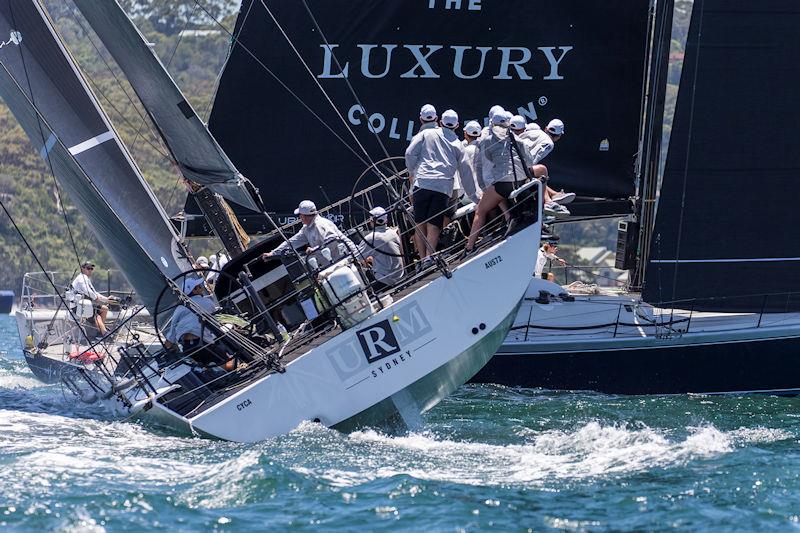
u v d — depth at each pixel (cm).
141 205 5547
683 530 3381
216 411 4350
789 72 6094
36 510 3462
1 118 18338
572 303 6150
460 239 5144
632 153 6819
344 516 3462
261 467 3847
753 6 6081
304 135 7019
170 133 5281
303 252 4916
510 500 3616
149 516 3434
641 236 6700
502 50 6875
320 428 4384
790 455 4194
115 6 4969
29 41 5400
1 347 9844
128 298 6469
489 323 4512
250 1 6919
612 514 3512
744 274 6106
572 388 6016
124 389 4719
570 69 6831
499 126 4659
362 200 6956
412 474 3891
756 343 5938
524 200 4566
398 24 6919
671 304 6125
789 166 6091
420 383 4478
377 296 4506
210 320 4528
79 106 5469
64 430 4597
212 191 5869
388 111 6981
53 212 17750
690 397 5794
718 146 6088
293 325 4950
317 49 6962
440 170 4806
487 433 4656
